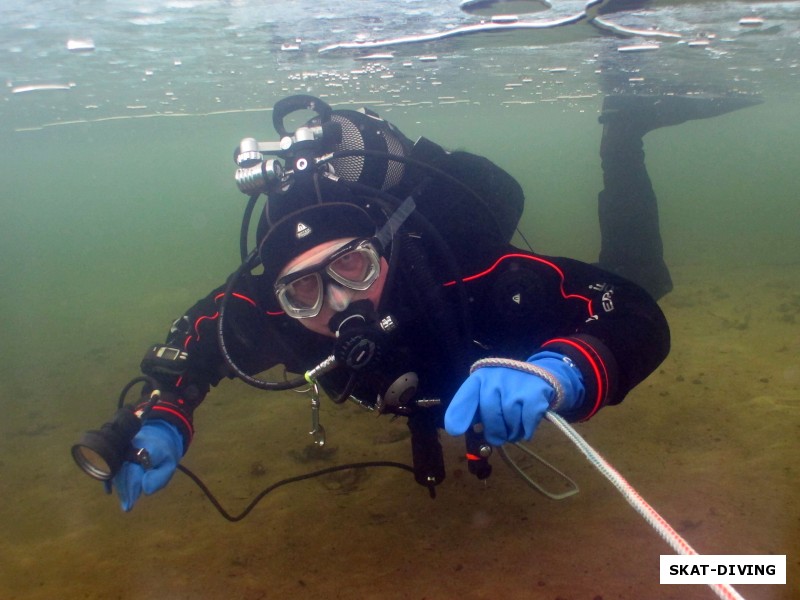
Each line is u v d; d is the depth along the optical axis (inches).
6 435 96.7
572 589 45.7
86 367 134.6
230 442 81.4
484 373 26.7
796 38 113.3
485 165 44.4
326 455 74.0
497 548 51.4
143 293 245.1
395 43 111.8
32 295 304.3
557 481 61.1
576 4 83.9
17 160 445.4
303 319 36.4
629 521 53.1
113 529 61.6
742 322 114.3
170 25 98.0
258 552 54.5
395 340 35.2
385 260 35.7
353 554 52.7
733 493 55.6
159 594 50.2
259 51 120.3
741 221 480.4
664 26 98.1
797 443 62.4
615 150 129.3
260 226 38.1
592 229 386.9
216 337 38.9
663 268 130.3
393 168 39.6
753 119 437.7
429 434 40.1
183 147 458.0
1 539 62.4
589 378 28.0
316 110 42.0
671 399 79.0
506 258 34.9
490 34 102.8
